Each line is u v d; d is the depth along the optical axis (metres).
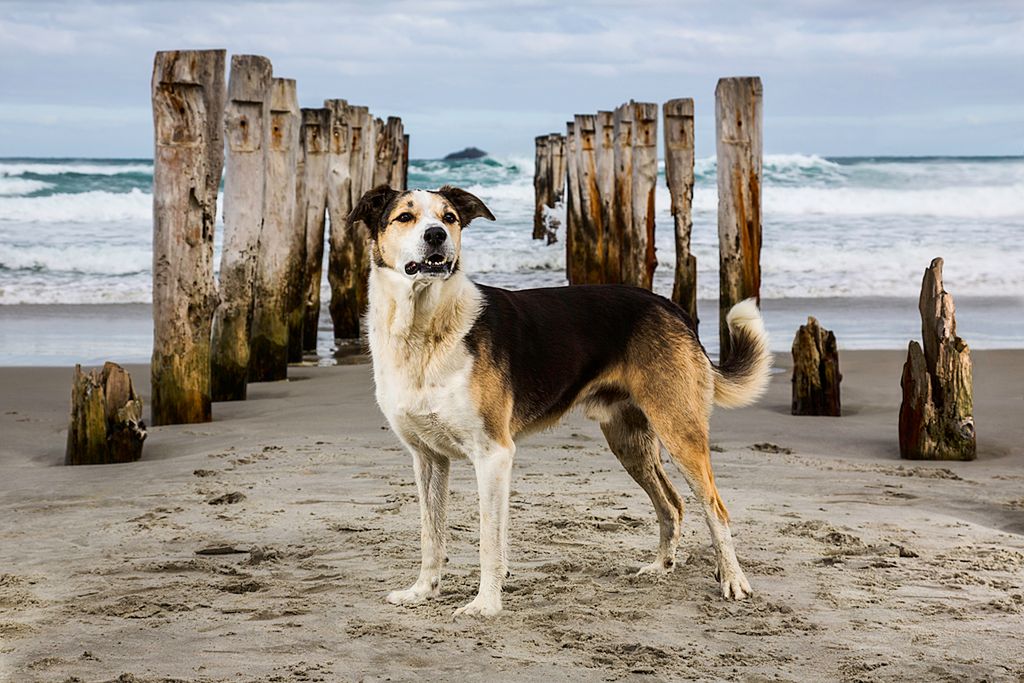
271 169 12.12
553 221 29.17
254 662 4.15
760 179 12.30
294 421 9.45
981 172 41.78
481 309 4.80
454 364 4.68
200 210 9.16
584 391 5.19
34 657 4.18
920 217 34.19
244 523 6.23
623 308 5.25
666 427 5.12
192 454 8.12
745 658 4.23
